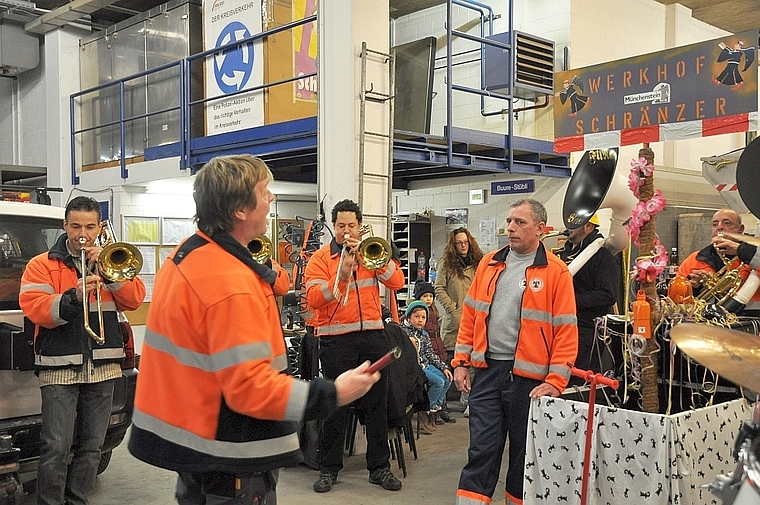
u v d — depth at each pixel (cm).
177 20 845
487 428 350
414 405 496
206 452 185
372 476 447
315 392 183
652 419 282
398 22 961
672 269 480
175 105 849
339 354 428
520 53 756
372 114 567
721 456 303
